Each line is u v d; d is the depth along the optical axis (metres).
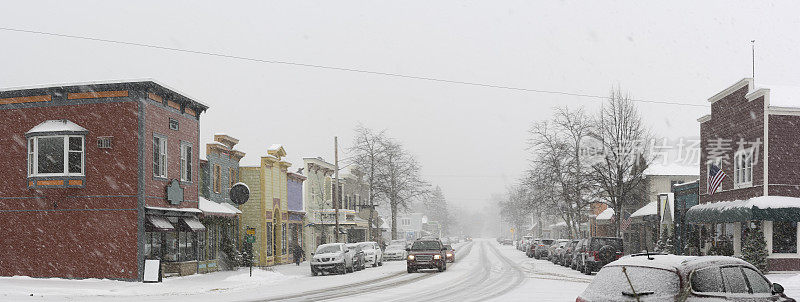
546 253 54.19
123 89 28.62
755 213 29.28
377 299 20.06
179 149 31.98
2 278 27.78
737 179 33.09
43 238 28.66
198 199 33.84
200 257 35.34
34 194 28.83
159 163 30.09
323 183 59.25
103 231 28.28
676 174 54.34
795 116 30.27
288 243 48.81
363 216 74.62
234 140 41.88
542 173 53.84
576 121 52.28
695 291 8.48
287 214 48.59
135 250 27.98
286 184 48.59
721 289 8.78
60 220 28.59
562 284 25.31
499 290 22.80
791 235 30.17
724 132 34.41
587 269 32.31
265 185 43.59
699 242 38.19
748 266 9.45
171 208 30.38
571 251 39.16
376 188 65.50
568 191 52.44
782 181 29.95
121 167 28.31
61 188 28.52
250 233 31.61
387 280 29.50
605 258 31.59
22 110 29.22
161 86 29.50
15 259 28.77
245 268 40.19
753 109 31.36
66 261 28.41
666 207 43.47
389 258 56.19
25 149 29.11
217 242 37.91
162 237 30.59
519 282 26.72
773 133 30.17
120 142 28.41
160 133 30.08
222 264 38.47
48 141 28.61
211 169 38.38
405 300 19.69
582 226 79.19
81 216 28.45
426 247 36.41
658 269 8.66
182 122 32.41
